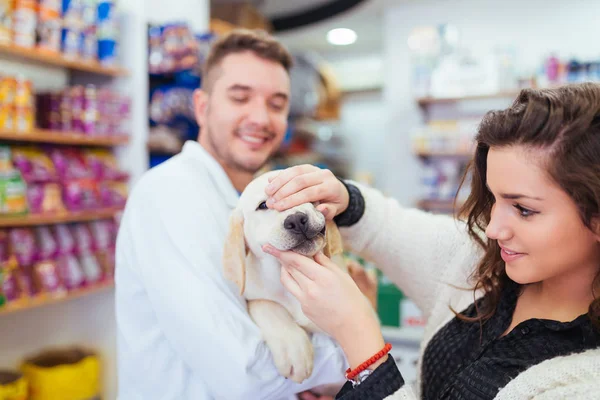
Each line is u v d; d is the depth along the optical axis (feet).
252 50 4.92
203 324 3.47
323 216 3.30
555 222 2.57
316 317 3.01
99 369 9.26
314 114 17.17
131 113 9.32
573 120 2.45
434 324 3.89
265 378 3.42
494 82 13.70
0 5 7.06
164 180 4.02
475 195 3.29
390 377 2.71
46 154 8.28
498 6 15.28
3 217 7.14
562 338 2.83
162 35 9.56
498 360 2.90
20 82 7.43
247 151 4.98
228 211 4.27
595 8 14.17
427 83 14.53
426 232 4.02
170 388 3.93
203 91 5.29
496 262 3.32
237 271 3.47
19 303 7.36
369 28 18.51
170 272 3.67
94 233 8.94
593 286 2.73
